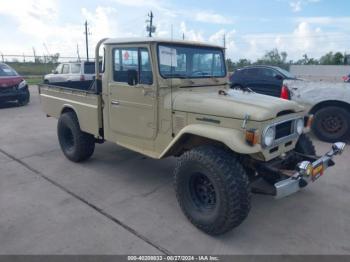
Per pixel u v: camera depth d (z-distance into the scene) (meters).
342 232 3.10
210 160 2.80
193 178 3.08
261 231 3.10
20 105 10.91
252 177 3.20
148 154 3.62
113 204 3.61
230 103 3.01
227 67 4.23
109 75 3.93
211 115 3.03
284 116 3.09
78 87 6.05
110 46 3.83
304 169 2.85
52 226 3.14
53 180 4.28
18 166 4.81
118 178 4.36
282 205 3.63
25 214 3.37
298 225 3.21
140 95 3.59
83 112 4.45
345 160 5.17
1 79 10.12
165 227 3.14
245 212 2.77
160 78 3.39
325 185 4.18
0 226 3.12
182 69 3.64
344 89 5.91
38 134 6.82
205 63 3.90
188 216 3.14
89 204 3.61
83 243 2.87
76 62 12.59
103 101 4.12
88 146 4.76
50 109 5.36
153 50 3.35
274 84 10.20
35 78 24.44
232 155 2.94
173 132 3.39
